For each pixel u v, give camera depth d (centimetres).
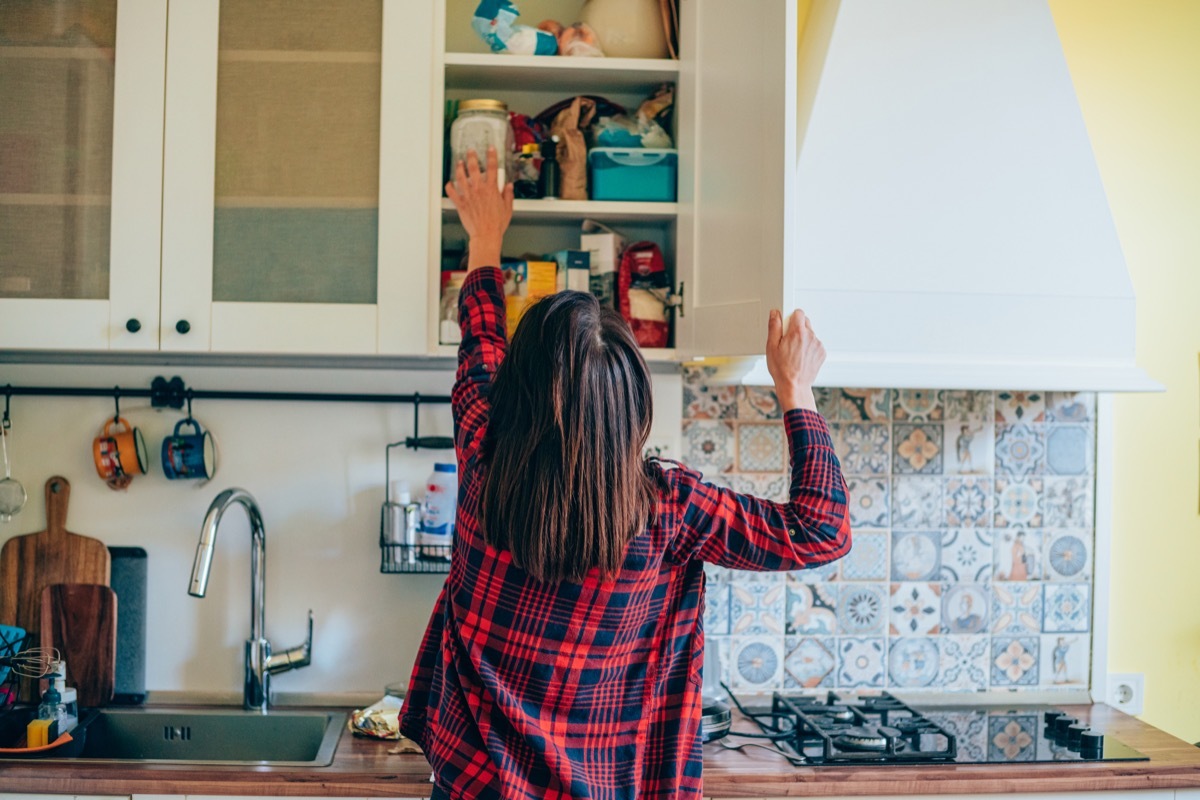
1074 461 227
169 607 214
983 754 189
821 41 190
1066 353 188
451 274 195
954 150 186
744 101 165
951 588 227
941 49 186
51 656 207
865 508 225
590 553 128
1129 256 229
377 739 194
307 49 190
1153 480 229
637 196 203
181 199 188
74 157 188
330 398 214
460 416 151
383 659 217
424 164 191
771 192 152
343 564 216
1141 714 228
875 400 225
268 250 190
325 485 216
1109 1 227
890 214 185
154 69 188
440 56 191
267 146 190
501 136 195
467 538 140
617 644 137
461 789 135
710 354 179
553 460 129
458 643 140
